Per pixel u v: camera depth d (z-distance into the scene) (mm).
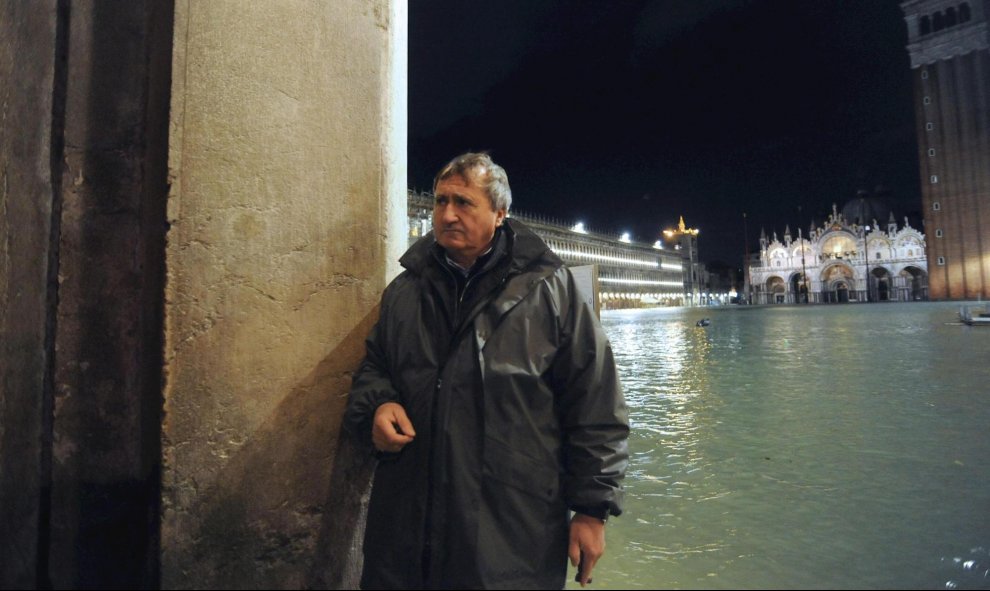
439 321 1689
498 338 1623
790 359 10070
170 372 1637
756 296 101688
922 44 65750
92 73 1884
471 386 1599
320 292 1906
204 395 1685
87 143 1864
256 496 1765
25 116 2002
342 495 1931
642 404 6141
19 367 1935
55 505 1799
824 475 3445
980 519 2695
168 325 1638
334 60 1981
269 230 1809
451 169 1723
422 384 1631
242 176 1769
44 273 1871
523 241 1748
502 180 1731
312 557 1865
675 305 105562
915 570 2225
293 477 1832
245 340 1755
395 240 2221
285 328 1829
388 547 1598
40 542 1812
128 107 1857
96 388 1797
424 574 1539
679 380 7918
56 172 1876
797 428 4695
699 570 2291
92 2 1910
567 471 1663
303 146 1894
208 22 1750
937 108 64875
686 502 3092
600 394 1652
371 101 2068
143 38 1862
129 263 1817
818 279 93312
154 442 1661
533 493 1568
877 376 7453
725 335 18234
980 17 60375
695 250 118688
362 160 2031
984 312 22109
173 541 1639
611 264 85188
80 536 1765
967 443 4023
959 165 62812
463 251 1697
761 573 2244
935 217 64938
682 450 4164
